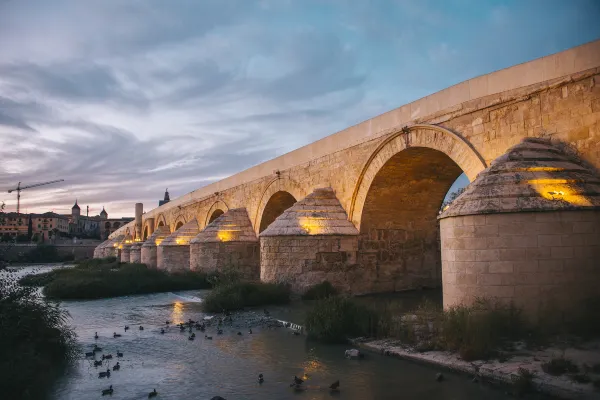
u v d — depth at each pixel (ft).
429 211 63.57
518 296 29.43
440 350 29.19
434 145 47.29
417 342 31.37
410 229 63.31
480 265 30.55
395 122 53.26
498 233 30.14
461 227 31.73
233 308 54.90
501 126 39.70
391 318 35.47
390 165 55.16
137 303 69.00
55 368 30.42
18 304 31.53
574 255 29.09
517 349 26.71
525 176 31.58
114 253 230.07
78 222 550.77
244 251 90.79
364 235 60.59
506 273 29.76
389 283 61.41
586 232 29.32
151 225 204.54
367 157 57.93
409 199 61.16
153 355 34.50
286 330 41.42
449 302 32.58
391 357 30.32
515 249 29.68
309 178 72.84
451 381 24.68
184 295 76.89
